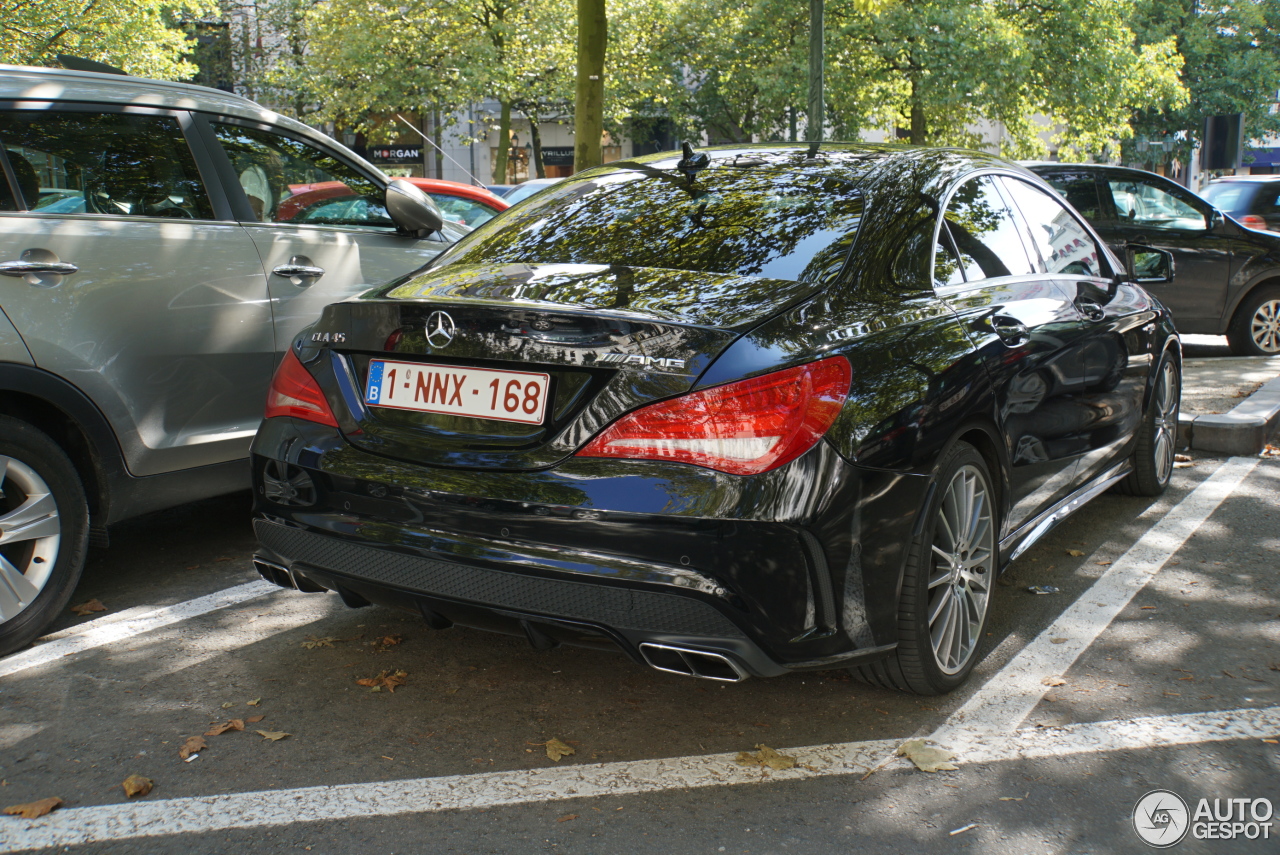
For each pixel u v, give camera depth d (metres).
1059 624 3.65
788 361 2.50
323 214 4.55
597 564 2.49
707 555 2.43
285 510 2.95
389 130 30.09
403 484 2.71
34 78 3.72
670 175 3.53
